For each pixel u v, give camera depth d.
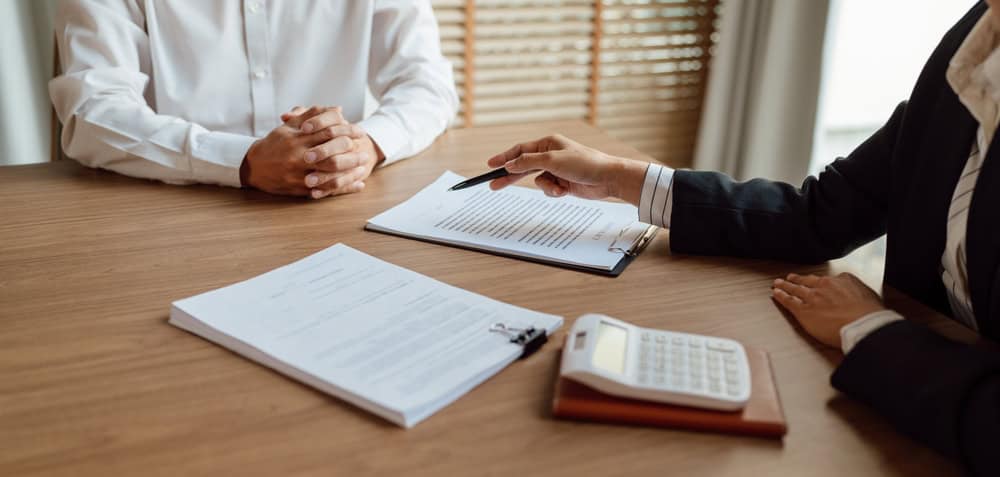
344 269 0.91
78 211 1.11
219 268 0.93
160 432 0.63
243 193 1.21
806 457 0.61
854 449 0.62
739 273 0.94
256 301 0.83
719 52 2.52
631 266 0.96
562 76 2.51
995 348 0.76
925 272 0.86
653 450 0.62
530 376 0.71
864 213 0.97
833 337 0.77
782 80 2.41
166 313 0.82
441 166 1.34
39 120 1.84
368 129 1.31
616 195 1.06
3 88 1.75
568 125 1.57
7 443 0.61
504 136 1.51
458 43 2.34
